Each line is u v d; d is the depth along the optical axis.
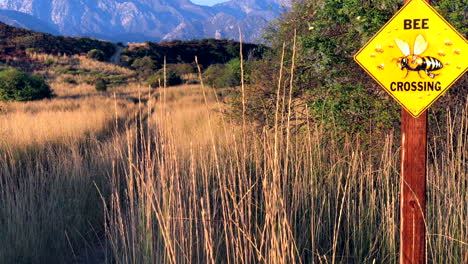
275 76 6.69
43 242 4.40
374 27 5.15
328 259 3.66
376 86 5.55
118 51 69.62
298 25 7.21
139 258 3.59
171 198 3.51
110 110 18.06
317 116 5.75
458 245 3.52
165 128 3.45
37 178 5.39
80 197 5.45
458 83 5.04
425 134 2.60
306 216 3.99
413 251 2.63
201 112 12.41
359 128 5.46
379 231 3.85
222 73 19.70
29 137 8.77
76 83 42.66
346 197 4.30
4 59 51.72
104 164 6.69
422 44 2.59
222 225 3.77
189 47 72.00
